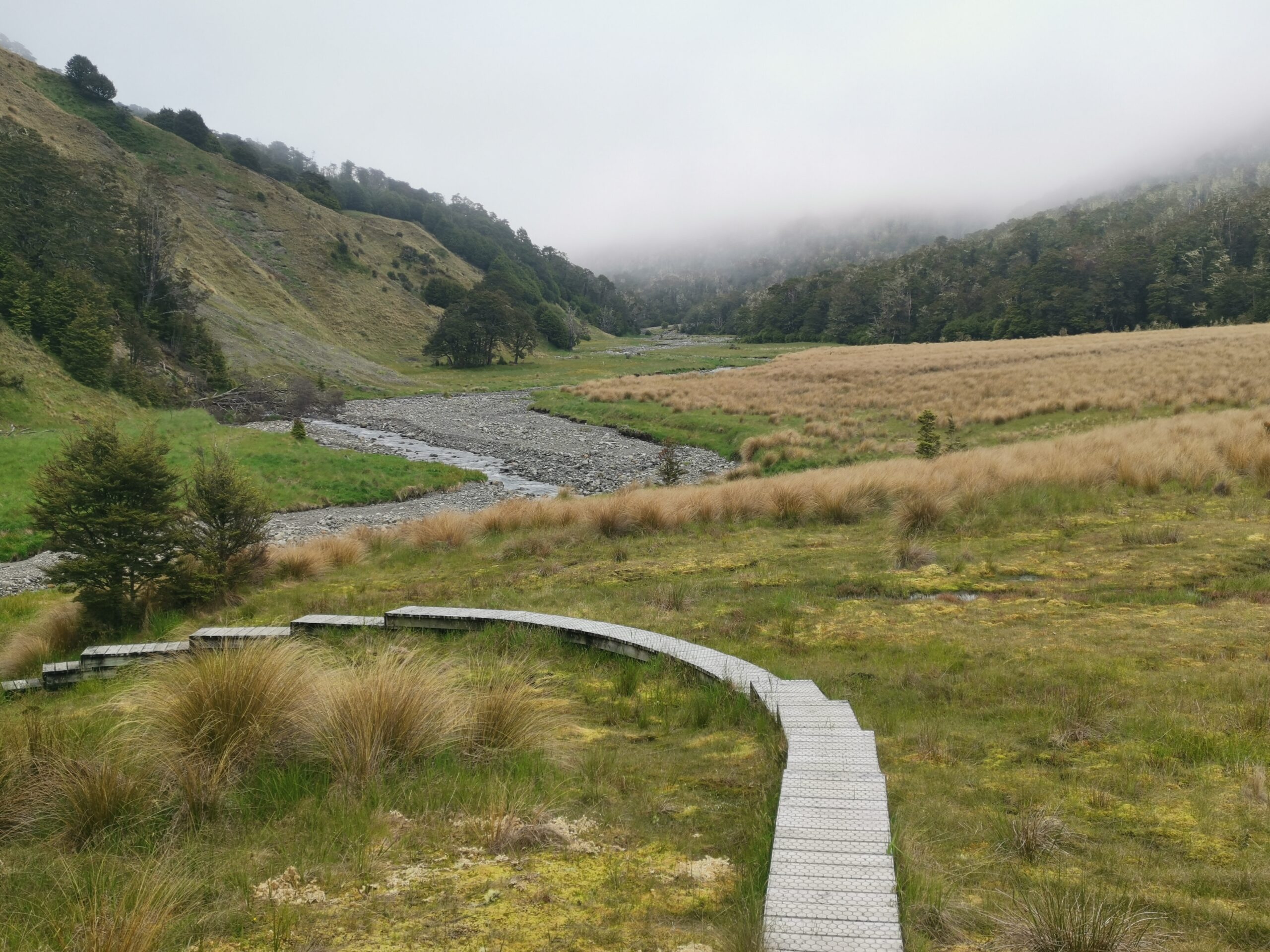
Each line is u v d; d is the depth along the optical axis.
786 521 13.13
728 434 32.69
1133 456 13.60
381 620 8.77
